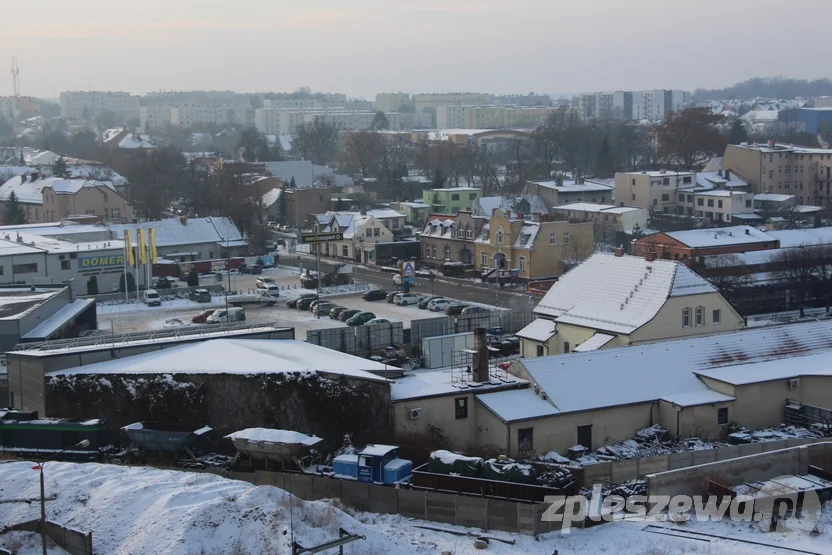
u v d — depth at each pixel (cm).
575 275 7888
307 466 5462
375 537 4406
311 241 10925
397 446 5434
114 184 18638
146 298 10756
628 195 16875
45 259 10931
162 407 5828
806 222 15012
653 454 5581
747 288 9919
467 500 4700
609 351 6291
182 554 4147
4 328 7531
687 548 4375
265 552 4197
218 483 4769
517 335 7775
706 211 16200
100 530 4406
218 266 12962
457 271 12394
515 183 19562
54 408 5962
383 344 8106
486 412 5747
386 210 15050
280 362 5959
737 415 6053
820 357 6594
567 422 5744
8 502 4169
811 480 5031
